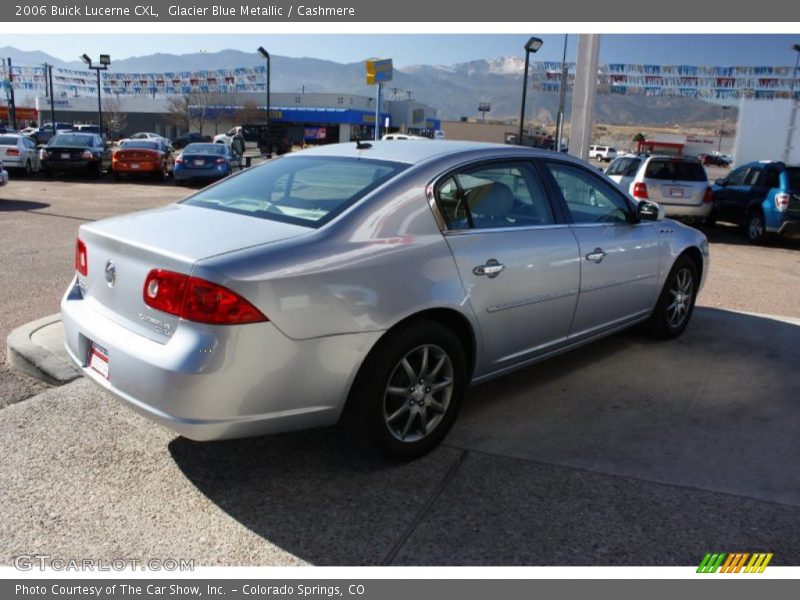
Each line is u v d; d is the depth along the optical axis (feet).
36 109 281.54
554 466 11.01
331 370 9.61
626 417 13.01
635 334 18.56
